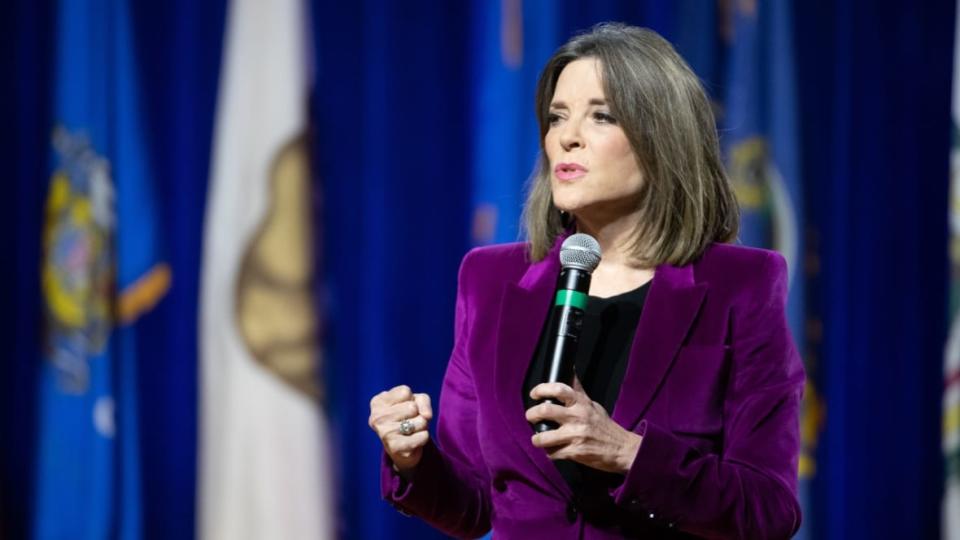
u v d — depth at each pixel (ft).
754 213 38.75
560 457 14.24
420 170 37.63
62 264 37.06
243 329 37.19
